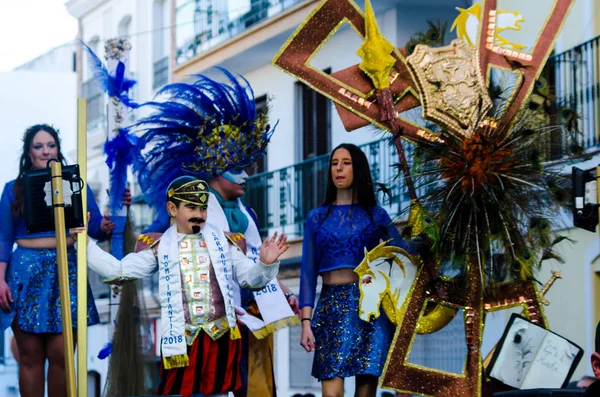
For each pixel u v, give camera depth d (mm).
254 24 18438
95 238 8328
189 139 7840
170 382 6582
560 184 7129
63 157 8461
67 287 6512
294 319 7629
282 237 6621
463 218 7031
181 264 6633
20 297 7859
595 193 6727
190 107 7863
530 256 7043
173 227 6742
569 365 6984
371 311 7102
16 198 8016
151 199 7969
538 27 13125
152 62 20984
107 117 9125
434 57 7281
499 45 7566
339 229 7406
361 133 16484
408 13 15789
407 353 7074
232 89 7914
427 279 7141
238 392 7707
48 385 7906
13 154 9516
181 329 6547
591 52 12758
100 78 9141
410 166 7195
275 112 18359
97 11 22188
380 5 15812
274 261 6574
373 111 7352
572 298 12172
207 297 6621
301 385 17094
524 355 6977
